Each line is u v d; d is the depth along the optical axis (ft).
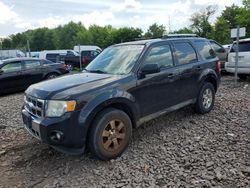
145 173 13.06
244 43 35.68
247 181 11.99
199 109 20.71
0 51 118.21
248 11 176.14
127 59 16.71
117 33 272.31
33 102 14.30
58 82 15.01
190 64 19.43
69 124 13.01
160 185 12.03
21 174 13.83
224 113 21.56
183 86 18.79
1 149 16.88
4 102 31.99
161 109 17.34
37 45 340.59
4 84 37.55
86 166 14.03
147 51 16.78
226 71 39.91
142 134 17.80
